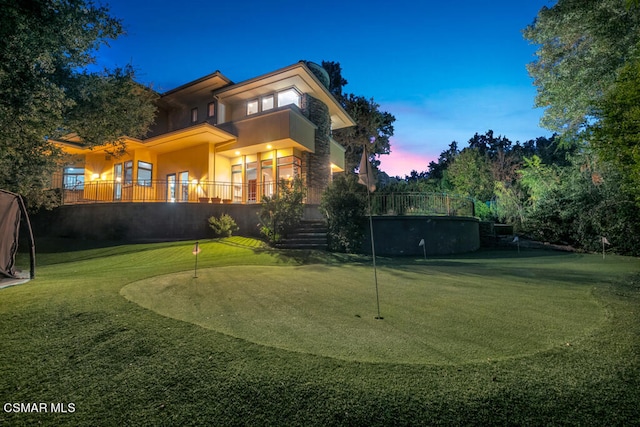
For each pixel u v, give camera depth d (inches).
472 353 110.2
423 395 85.2
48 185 502.3
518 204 807.7
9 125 290.0
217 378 97.7
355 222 493.7
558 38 496.1
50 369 110.0
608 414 77.4
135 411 87.4
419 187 664.4
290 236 519.5
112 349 121.6
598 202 565.9
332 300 194.7
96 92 465.7
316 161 762.2
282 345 119.6
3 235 279.9
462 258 472.7
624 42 383.2
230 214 624.1
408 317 156.9
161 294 207.9
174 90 779.4
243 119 690.2
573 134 542.6
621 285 223.6
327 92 773.9
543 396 83.9
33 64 267.7
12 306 171.2
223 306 179.8
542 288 225.1
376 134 1182.9
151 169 786.2
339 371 97.7
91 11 327.0
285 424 79.7
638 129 229.9
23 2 242.5
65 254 479.8
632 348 110.0
